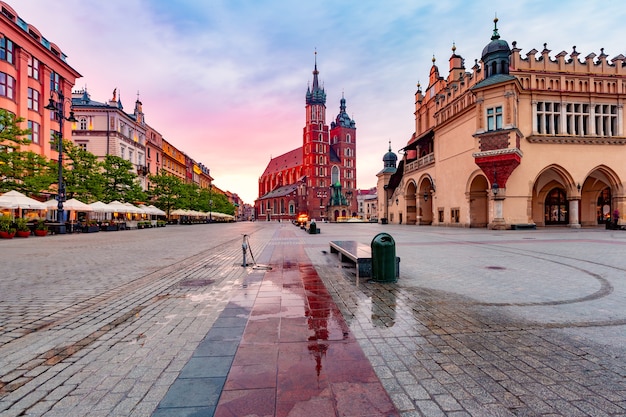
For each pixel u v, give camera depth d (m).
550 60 31.11
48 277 8.59
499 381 3.19
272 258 11.74
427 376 3.28
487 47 29.95
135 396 2.95
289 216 128.75
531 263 10.30
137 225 41.91
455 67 37.78
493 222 29.31
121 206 36.38
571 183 30.84
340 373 3.29
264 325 4.70
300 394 2.91
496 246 15.18
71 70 40.03
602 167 31.20
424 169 42.31
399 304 5.81
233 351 3.81
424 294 6.52
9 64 31.38
